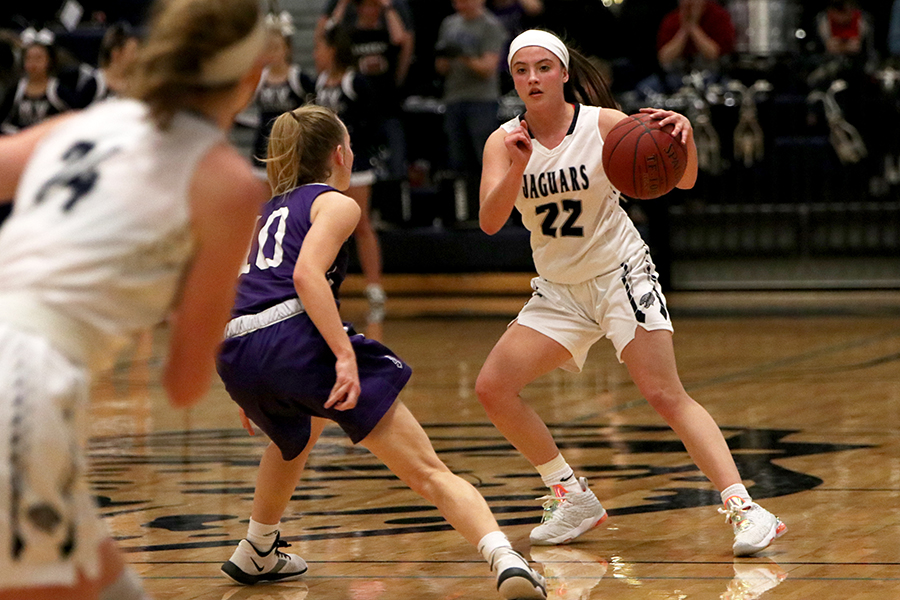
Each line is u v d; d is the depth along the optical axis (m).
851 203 26.12
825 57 26.70
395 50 26.22
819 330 20.44
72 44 27.64
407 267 27.39
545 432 8.60
